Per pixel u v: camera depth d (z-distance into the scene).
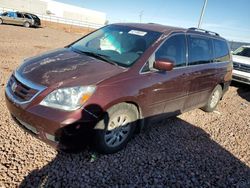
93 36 4.53
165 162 3.53
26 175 2.82
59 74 3.10
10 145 3.29
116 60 3.63
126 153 3.58
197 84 4.71
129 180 3.04
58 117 2.80
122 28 4.43
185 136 4.47
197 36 4.85
